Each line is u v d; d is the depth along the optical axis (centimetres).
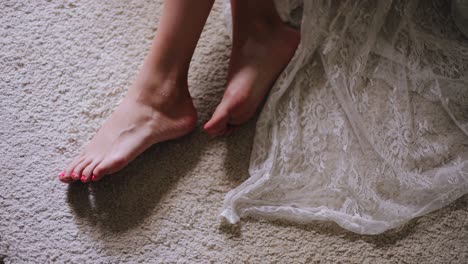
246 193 105
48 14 125
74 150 112
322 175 106
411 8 115
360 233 104
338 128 109
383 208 104
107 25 124
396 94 112
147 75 108
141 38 123
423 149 109
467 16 113
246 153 111
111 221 105
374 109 110
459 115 112
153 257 102
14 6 125
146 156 111
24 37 122
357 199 104
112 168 105
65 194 107
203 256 102
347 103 109
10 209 105
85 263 101
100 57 121
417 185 106
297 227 105
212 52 121
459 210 106
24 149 111
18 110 115
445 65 114
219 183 109
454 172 107
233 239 104
